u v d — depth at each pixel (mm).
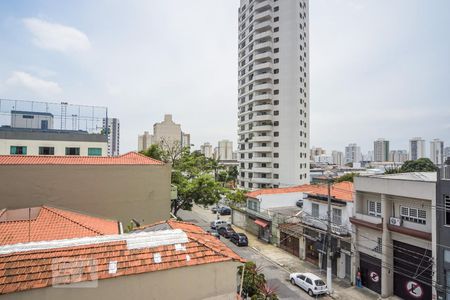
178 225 10859
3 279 5504
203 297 6926
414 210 18609
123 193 17234
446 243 16203
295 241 29047
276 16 60188
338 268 23578
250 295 13727
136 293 6234
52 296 5578
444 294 16141
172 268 6613
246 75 65500
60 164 15570
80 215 14547
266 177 59969
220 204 54562
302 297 19688
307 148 62250
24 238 9914
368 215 21156
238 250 30562
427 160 52312
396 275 19703
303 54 60906
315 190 29719
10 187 14359
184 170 35344
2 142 29172
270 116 59125
